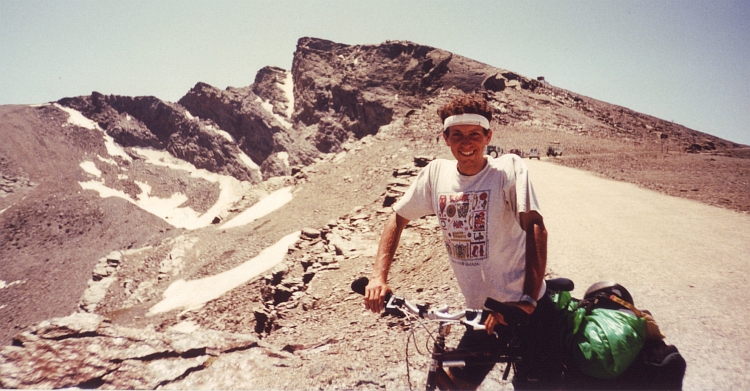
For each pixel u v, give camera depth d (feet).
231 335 18.89
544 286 8.77
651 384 8.71
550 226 44.21
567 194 65.46
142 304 136.46
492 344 8.59
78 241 553.64
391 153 171.53
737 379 14.85
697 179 79.77
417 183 9.67
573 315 9.00
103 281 187.21
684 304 22.57
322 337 29.76
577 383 8.87
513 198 8.66
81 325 17.56
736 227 41.45
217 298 89.81
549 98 353.72
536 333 8.46
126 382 15.08
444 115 8.95
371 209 84.84
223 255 152.87
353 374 15.65
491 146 146.00
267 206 192.44
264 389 14.78
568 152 175.11
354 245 63.10
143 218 621.31
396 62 644.27
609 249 34.71
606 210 52.03
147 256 196.85
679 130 373.40
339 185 165.37
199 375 15.71
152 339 17.49
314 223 137.49
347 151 215.92
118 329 17.81
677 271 28.48
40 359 15.46
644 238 38.22
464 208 8.89
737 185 69.62
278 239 141.69
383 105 579.89
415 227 53.78
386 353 20.17
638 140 255.29
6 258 493.77
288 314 45.85
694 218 46.24
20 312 363.15
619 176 88.48
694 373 15.42
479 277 9.07
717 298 23.30
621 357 8.46
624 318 8.84
